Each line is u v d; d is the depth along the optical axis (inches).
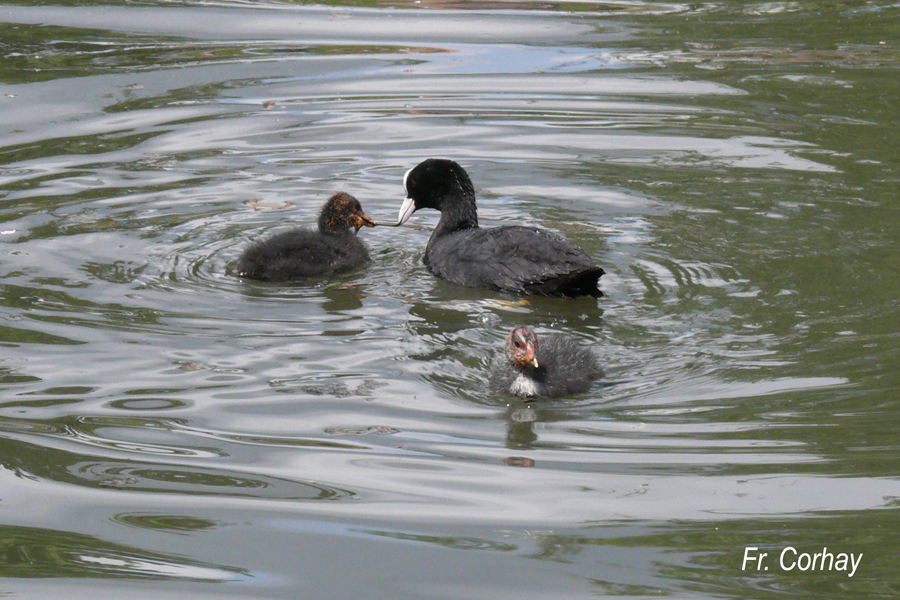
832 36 1074.7
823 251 597.9
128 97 894.4
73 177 721.6
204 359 473.7
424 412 431.5
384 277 597.6
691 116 854.5
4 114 847.7
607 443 404.2
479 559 331.3
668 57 1009.5
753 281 561.3
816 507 355.9
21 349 475.5
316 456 392.8
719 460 387.5
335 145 800.9
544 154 781.3
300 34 1084.5
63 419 415.8
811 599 309.4
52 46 1025.5
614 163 762.2
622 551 335.3
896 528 343.3
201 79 943.0
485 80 947.3
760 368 462.0
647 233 636.1
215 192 706.2
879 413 415.2
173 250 609.9
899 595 311.4
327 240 611.5
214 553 335.9
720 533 343.9
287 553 334.0
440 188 654.5
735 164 752.3
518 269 563.8
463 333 513.3
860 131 810.8
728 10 1182.3
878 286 547.5
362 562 331.3
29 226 634.8
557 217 668.1
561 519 353.4
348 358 481.7
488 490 370.9
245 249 585.9
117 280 564.1
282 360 475.8
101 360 467.8
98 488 369.4
